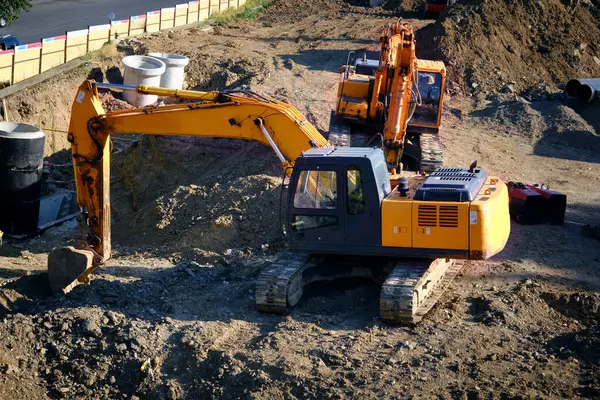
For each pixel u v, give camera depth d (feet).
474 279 60.49
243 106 61.52
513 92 126.62
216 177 91.40
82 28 162.09
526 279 59.82
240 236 75.61
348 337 52.11
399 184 56.59
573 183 90.84
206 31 166.40
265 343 51.93
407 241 54.19
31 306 60.08
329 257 60.08
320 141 61.31
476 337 51.24
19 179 85.66
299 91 121.90
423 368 47.88
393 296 51.93
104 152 64.34
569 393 44.60
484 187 57.11
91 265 62.59
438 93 89.81
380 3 203.62
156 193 97.86
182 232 79.36
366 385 46.70
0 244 81.71
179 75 127.85
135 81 120.78
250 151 95.81
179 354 52.54
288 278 54.85
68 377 52.90
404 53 76.23
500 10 141.18
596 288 59.06
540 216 72.13
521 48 137.49
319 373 48.19
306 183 55.67
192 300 59.72
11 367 52.90
